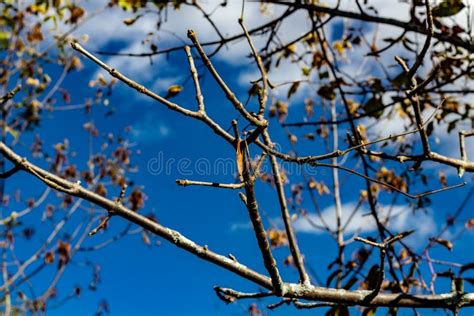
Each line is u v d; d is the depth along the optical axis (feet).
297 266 5.96
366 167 10.86
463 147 6.63
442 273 6.78
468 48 10.59
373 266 7.80
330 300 5.79
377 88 13.00
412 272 10.45
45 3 15.96
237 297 5.65
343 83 13.16
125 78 4.67
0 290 21.01
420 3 11.41
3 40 18.90
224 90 4.73
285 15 11.96
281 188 6.93
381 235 10.51
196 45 4.68
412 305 6.02
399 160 6.40
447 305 6.08
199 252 5.23
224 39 11.75
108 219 4.73
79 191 4.59
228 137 4.89
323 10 11.57
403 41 12.21
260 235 5.06
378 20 11.06
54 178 4.55
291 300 6.34
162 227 5.06
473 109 13.51
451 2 10.37
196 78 5.14
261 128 4.78
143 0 12.25
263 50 12.55
